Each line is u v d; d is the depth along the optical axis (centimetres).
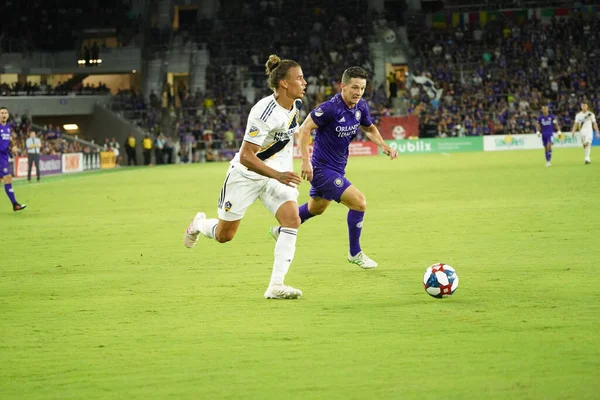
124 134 7869
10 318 1047
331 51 8362
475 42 8312
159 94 8400
